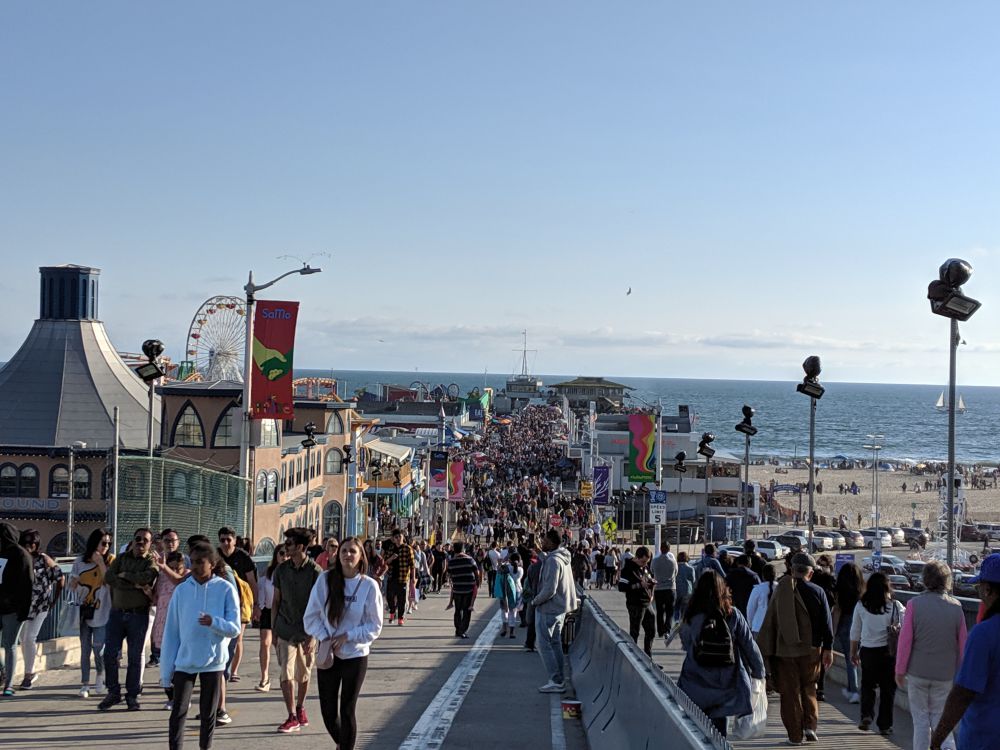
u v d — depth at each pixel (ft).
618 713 32.76
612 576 123.75
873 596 40.91
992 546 269.23
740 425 109.81
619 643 35.63
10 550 42.88
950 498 51.85
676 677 36.24
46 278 199.21
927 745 31.53
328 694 31.42
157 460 80.18
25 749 33.73
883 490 487.61
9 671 42.86
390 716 41.70
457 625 72.49
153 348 76.13
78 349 194.70
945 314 51.65
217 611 31.71
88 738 35.45
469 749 36.01
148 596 40.42
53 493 165.58
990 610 21.43
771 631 38.78
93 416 186.50
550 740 37.83
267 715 40.81
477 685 50.03
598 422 384.47
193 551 31.86
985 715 20.61
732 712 31.17
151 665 52.06
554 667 48.14
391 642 68.54
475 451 393.91
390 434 364.17
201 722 32.01
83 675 42.98
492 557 110.73
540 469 408.46
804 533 266.57
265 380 88.22
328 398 211.61
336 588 31.24
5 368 193.16
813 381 85.51
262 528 160.66
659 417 144.15
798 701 38.55
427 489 225.76
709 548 72.49
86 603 42.88
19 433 182.09
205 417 160.56
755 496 320.09
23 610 42.70
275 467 167.02
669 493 314.35
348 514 208.54
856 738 39.78
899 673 31.76
